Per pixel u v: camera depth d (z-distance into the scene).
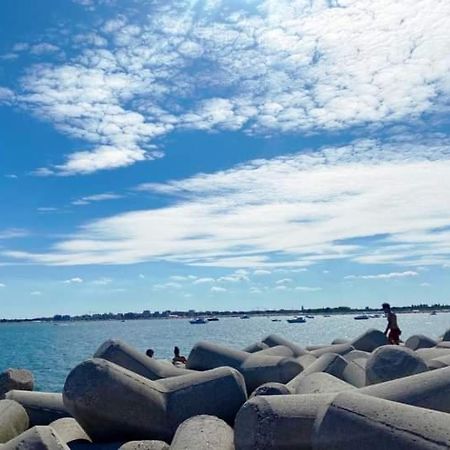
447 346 12.29
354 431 4.82
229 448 5.73
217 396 7.42
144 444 6.28
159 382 7.66
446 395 5.99
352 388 6.79
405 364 8.23
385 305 14.46
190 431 6.03
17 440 5.38
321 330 70.25
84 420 7.07
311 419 5.50
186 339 52.62
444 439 4.43
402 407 4.88
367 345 13.93
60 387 18.64
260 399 5.70
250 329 79.00
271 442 5.45
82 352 41.25
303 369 10.02
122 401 7.00
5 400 7.80
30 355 38.09
